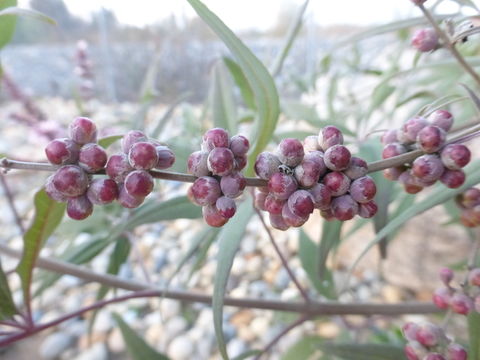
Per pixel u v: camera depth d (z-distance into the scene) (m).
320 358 0.15
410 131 0.06
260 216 0.10
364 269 0.24
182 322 0.24
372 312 0.11
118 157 0.05
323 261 0.11
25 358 0.23
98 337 0.23
